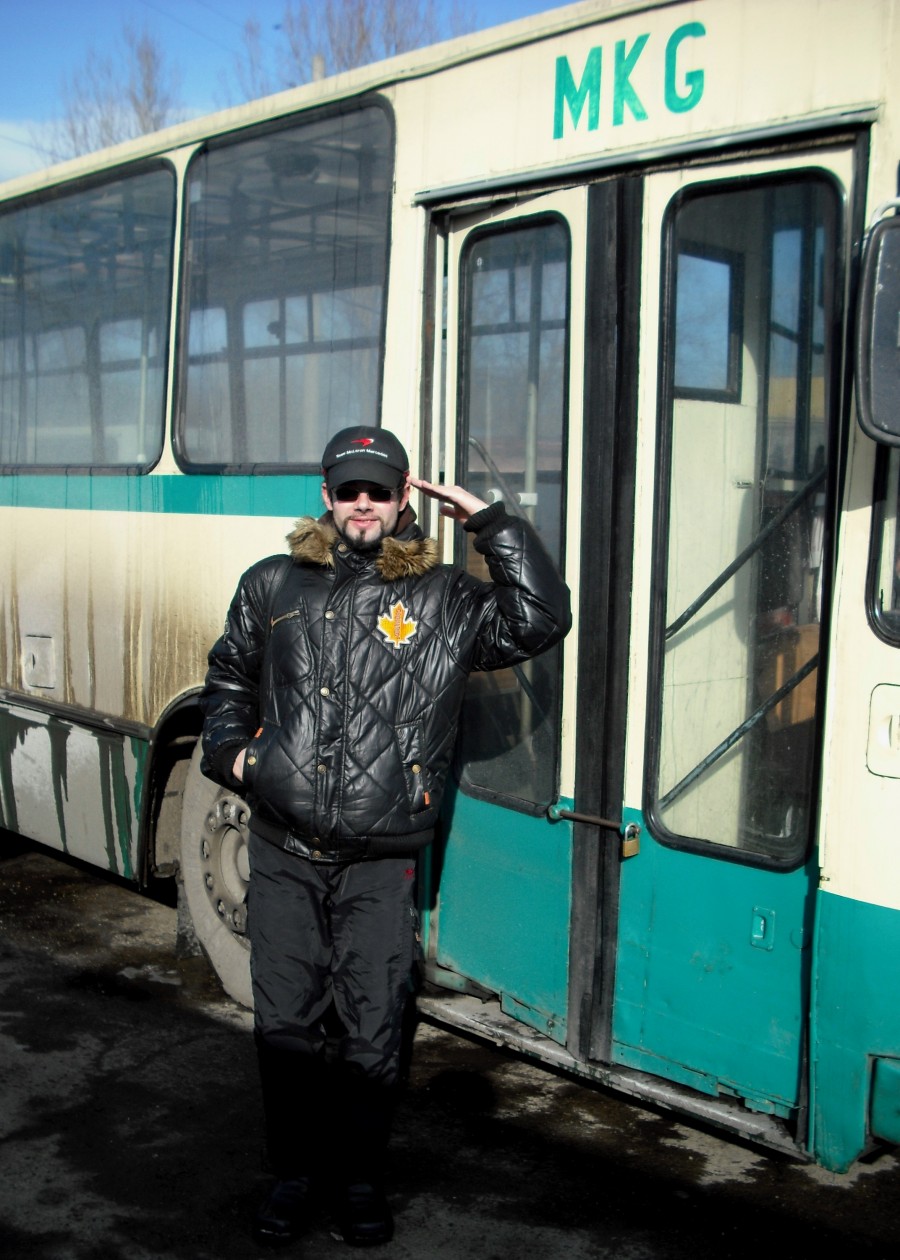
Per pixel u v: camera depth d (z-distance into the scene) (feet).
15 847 22.97
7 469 19.63
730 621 11.12
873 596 9.91
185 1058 14.33
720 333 11.05
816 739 10.43
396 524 10.87
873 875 9.89
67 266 18.70
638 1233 10.99
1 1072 13.89
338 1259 10.61
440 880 13.67
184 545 16.26
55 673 18.60
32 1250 10.66
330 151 14.33
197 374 16.30
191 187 16.43
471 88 12.75
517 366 12.64
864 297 9.05
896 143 9.81
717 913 11.18
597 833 11.94
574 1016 12.20
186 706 16.11
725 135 10.73
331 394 14.39
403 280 13.38
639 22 11.32
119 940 18.19
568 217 11.98
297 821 10.37
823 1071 10.28
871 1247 10.82
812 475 10.55
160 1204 11.37
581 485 11.99
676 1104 11.37
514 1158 12.25
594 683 11.94
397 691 10.44
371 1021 10.65
